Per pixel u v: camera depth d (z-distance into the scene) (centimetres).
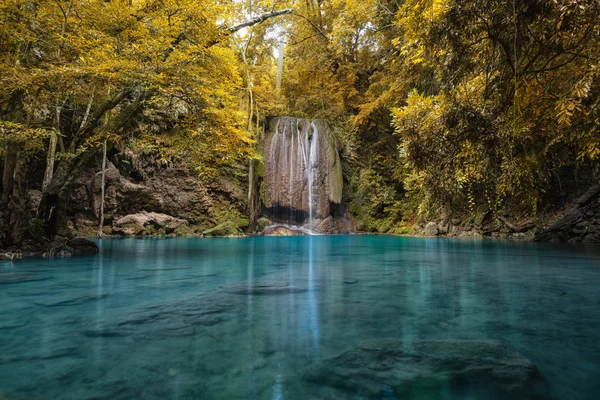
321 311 266
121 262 593
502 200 712
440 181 466
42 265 549
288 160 1952
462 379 144
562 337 202
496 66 361
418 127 446
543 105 350
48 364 165
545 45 294
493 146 433
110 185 1438
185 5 643
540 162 498
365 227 2042
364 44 1873
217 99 761
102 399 129
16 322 236
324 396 130
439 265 556
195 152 891
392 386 139
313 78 2181
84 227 1404
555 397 129
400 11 436
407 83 1450
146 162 1535
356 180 2131
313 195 1978
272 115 2041
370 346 187
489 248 867
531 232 1162
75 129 1120
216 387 139
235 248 914
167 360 170
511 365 158
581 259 606
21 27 596
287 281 407
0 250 645
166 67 618
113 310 269
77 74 577
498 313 258
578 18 252
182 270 500
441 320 240
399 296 321
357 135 2150
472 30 329
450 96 402
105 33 659
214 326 228
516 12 291
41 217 737
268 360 169
